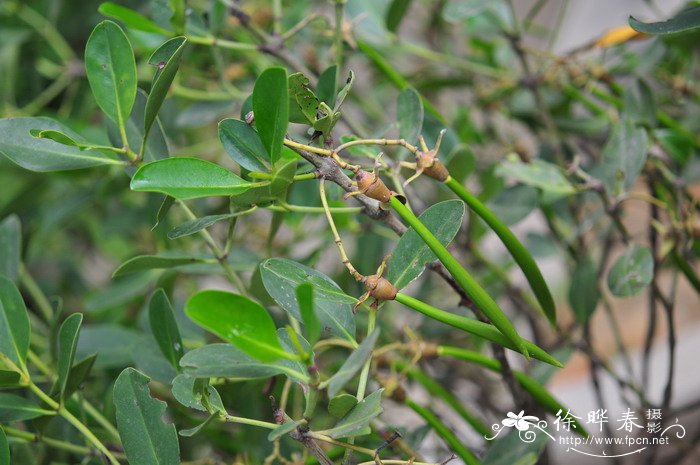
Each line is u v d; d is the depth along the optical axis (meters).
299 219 1.56
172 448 1.21
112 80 1.24
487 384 1.80
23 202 1.75
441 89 1.94
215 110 1.56
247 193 1.18
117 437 1.36
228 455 1.48
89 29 2.00
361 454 1.33
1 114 1.88
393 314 1.60
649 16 2.19
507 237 1.22
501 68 1.78
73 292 2.11
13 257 1.43
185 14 1.39
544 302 1.26
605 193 1.41
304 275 1.19
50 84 2.03
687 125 1.60
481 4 1.50
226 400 1.38
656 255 1.46
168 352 1.30
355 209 1.25
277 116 1.15
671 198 1.50
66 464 1.43
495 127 1.88
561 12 1.57
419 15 2.07
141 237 1.92
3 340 1.27
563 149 1.61
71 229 2.32
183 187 1.17
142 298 1.74
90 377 1.52
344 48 1.56
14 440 1.31
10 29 1.87
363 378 1.18
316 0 1.94
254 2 1.81
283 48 1.44
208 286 2.05
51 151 1.24
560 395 2.16
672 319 1.44
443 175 1.21
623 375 2.14
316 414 1.50
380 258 1.54
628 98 1.47
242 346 1.11
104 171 1.72
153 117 1.21
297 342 1.12
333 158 1.18
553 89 1.63
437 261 1.25
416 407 1.35
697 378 2.05
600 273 1.59
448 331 1.53
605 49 1.54
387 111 2.00
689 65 1.62
